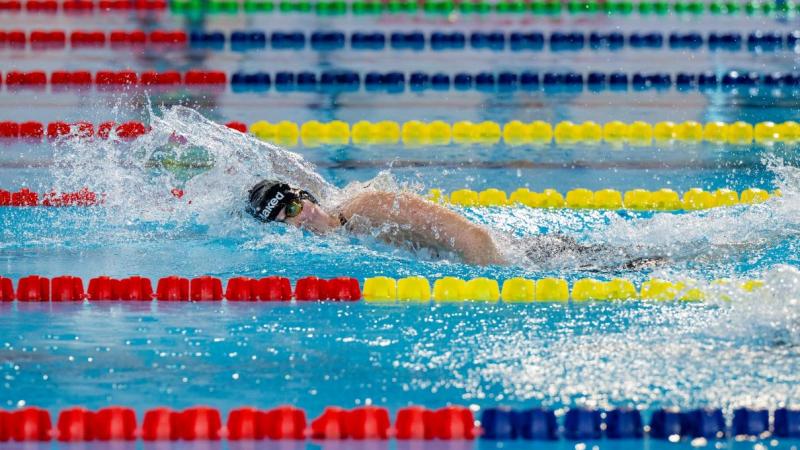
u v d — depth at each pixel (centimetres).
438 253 1709
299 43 3475
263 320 1423
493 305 1494
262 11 3872
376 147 2500
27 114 2641
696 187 2197
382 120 2678
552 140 2591
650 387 1135
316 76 3078
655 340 1300
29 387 1153
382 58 3294
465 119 2702
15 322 1412
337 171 2275
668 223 1825
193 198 1928
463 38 3522
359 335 1346
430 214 1728
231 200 1867
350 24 3684
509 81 3081
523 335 1336
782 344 1272
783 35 3556
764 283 1398
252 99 2864
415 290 1552
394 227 1742
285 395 1129
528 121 2691
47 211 2003
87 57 3222
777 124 2673
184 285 1548
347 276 1623
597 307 1469
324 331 1367
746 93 2980
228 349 1291
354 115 2725
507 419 1045
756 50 3406
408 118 2705
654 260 1661
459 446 1023
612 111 2786
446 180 2233
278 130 2584
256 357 1259
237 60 3228
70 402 1109
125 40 3450
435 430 1046
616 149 2512
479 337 1330
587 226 1905
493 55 3331
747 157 2431
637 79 3089
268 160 1889
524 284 1536
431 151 2472
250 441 1038
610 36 3538
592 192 2158
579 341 1304
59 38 3441
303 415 1060
